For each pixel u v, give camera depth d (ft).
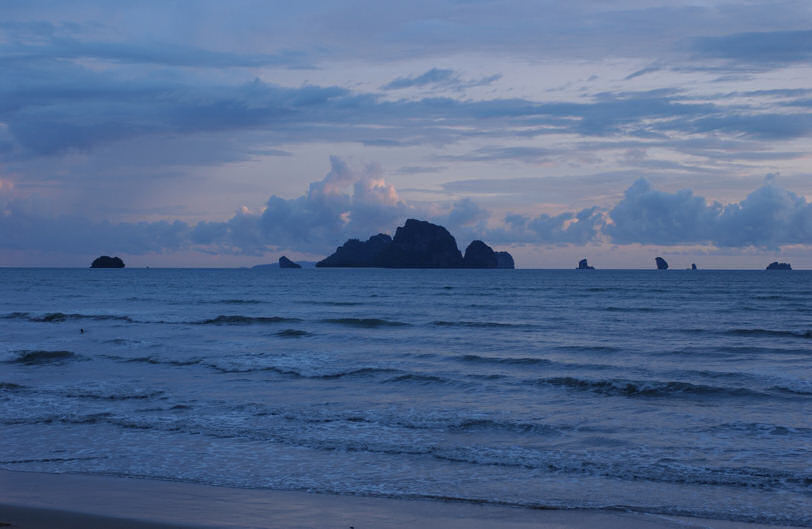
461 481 31.91
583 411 47.78
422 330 110.63
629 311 156.46
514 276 572.10
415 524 25.82
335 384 58.18
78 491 29.96
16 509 27.32
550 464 34.68
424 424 43.34
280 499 28.96
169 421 43.96
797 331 106.32
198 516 26.55
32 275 572.92
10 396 52.49
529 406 49.42
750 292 257.55
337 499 29.04
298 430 41.75
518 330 110.63
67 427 42.39
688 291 267.18
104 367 67.87
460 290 285.23
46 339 94.94
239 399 51.44
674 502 28.91
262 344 89.66
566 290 280.51
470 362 72.64
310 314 147.43
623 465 34.42
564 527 25.76
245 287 321.93
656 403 50.67
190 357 75.25
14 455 36.22
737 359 76.54
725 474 32.83
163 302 193.16
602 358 76.95
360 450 37.32
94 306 173.88
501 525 25.85
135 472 33.27
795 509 28.04
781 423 43.96
